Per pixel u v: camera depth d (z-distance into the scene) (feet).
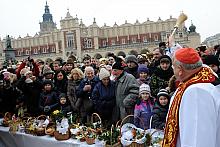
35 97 22.38
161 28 236.84
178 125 7.82
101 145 14.66
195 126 7.25
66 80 23.80
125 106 17.74
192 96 7.45
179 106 7.76
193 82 7.70
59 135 16.46
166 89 16.56
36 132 18.04
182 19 13.52
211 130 7.21
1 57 232.94
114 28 243.81
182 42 193.57
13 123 19.80
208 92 7.40
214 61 17.25
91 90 19.92
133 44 225.56
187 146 7.29
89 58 35.78
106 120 18.22
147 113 16.53
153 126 15.53
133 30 241.14
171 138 7.91
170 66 18.38
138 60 27.32
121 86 18.30
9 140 19.93
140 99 17.15
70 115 18.52
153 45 221.05
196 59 7.86
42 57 240.12
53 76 25.75
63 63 33.63
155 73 18.72
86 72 20.34
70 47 233.55
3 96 23.94
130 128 14.67
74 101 20.75
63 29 234.58
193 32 195.11
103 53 228.02
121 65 18.69
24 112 22.50
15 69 34.12
